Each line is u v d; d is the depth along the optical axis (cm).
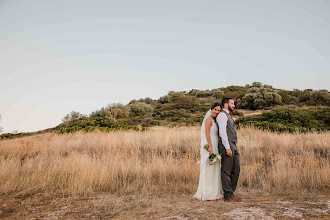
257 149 870
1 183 522
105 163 675
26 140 1165
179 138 1073
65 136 1334
